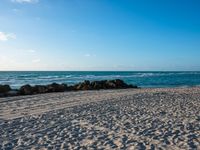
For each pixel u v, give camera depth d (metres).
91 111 12.59
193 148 6.72
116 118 10.77
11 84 42.06
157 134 8.15
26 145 7.29
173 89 24.89
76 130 8.88
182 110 12.38
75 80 53.03
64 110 13.02
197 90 23.05
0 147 7.12
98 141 7.54
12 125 9.85
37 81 49.97
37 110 13.45
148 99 16.80
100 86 30.16
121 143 7.29
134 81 49.75
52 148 6.97
